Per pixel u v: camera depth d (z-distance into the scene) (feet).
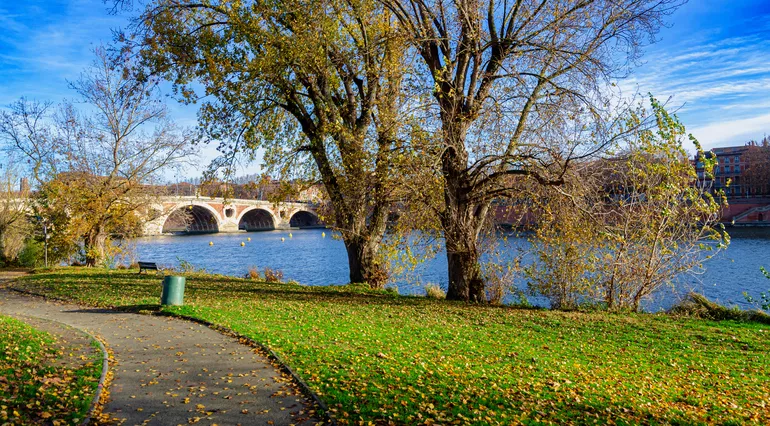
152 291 61.31
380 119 54.44
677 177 52.03
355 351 31.58
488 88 56.08
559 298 57.21
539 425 20.94
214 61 58.80
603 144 48.16
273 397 23.17
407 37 54.65
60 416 20.02
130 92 65.72
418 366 28.60
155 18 61.11
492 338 39.60
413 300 58.80
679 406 25.77
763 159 307.17
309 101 67.46
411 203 53.93
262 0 55.11
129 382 25.22
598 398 25.52
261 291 63.98
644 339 41.29
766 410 26.05
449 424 20.24
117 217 104.88
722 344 40.14
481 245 61.21
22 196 122.52
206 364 28.43
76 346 31.27
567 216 52.16
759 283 80.64
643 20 50.70
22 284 73.05
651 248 53.67
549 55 52.21
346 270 128.57
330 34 58.29
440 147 51.19
